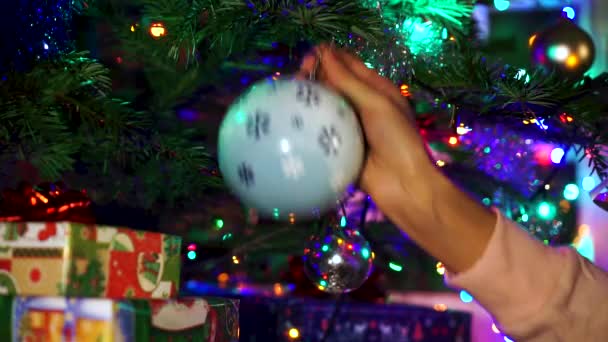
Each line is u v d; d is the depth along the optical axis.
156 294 0.57
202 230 0.96
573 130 0.79
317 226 0.72
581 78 0.78
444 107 0.83
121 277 0.54
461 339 1.10
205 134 0.96
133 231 0.55
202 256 0.95
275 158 0.46
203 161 0.75
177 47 0.69
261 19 0.67
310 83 0.49
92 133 0.71
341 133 0.47
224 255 0.95
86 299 0.50
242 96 0.49
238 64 0.85
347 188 0.49
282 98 0.47
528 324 0.51
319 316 1.05
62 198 0.58
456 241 0.51
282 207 0.48
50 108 0.66
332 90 0.50
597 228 1.70
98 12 0.86
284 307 1.03
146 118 0.75
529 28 1.98
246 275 1.10
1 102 0.62
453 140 0.89
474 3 0.86
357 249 0.66
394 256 1.03
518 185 0.94
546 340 0.52
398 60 0.70
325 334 0.92
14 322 0.51
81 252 0.51
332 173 0.47
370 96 0.51
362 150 0.49
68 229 0.51
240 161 0.47
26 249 0.52
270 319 1.00
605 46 1.75
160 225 0.90
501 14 1.97
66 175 0.80
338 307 0.92
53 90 0.63
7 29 0.66
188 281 1.05
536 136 0.80
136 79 0.95
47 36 0.68
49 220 0.56
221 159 0.49
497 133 0.87
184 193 0.84
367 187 0.52
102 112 0.68
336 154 0.47
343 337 1.05
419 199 0.51
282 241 0.96
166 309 0.54
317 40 0.65
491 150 0.89
